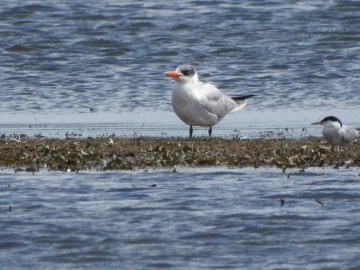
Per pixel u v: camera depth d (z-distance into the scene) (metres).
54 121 24.61
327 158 19.75
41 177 18.39
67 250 14.55
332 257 14.26
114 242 14.87
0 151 20.25
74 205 16.59
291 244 14.80
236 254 14.41
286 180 18.17
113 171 18.86
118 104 26.88
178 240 14.95
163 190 17.50
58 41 34.66
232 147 20.72
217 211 16.27
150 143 21.06
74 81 29.77
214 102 21.98
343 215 16.08
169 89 28.77
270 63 31.92
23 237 15.05
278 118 25.00
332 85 29.16
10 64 31.69
